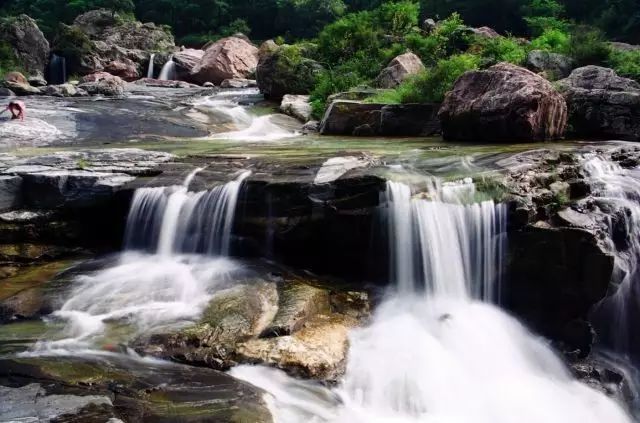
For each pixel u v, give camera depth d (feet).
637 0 95.04
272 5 154.92
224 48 108.78
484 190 26.02
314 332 21.26
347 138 47.65
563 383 22.98
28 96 72.08
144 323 20.98
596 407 21.88
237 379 17.89
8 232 28.07
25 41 96.63
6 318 21.72
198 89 89.81
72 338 20.03
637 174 32.14
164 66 114.52
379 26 75.46
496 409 20.08
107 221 30.63
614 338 27.27
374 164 30.50
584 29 63.21
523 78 41.52
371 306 24.53
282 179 27.89
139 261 27.81
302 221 26.96
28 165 32.35
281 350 19.65
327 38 74.38
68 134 48.37
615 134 44.68
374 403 18.92
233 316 21.40
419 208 25.31
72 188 29.76
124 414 15.38
